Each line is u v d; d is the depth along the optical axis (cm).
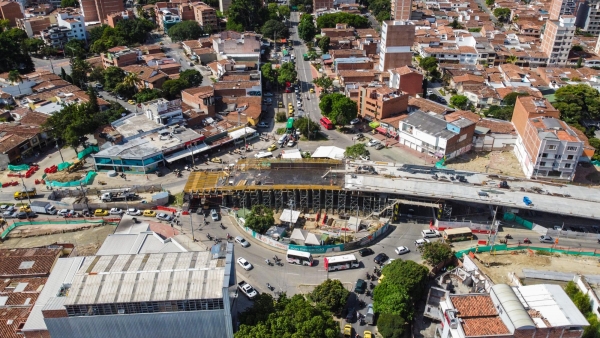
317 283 12369
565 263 12738
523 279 11850
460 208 15100
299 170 16188
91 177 17062
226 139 19225
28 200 15800
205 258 10181
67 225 14625
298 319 9675
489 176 15700
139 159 16938
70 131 17712
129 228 13975
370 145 19600
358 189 14750
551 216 15012
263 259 13288
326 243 13675
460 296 9681
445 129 18538
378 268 12862
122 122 19738
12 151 17900
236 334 9369
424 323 11119
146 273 9712
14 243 13888
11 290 11012
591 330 9762
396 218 15012
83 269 9862
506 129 19350
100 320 9344
